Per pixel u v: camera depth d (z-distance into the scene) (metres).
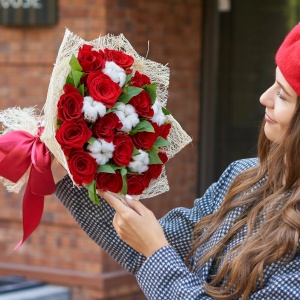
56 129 2.21
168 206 5.96
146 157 2.28
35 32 5.72
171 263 2.22
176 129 2.44
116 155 2.22
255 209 2.25
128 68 2.32
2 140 2.34
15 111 2.42
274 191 2.25
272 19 6.13
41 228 5.82
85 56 2.25
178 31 5.99
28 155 2.35
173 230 2.49
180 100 6.04
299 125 2.12
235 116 6.27
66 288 5.71
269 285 2.12
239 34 6.24
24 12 5.69
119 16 5.54
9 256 5.94
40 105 5.72
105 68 2.26
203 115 6.21
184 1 6.03
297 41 2.12
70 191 2.48
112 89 2.22
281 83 2.14
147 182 2.32
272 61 6.13
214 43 6.19
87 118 2.20
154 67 2.42
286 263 2.14
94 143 2.20
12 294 5.55
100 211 2.46
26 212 2.39
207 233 2.36
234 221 2.31
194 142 6.17
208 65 6.19
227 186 2.48
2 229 5.97
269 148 2.33
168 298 2.20
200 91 6.21
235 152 6.26
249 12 6.21
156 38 5.81
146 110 2.28
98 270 5.61
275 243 2.13
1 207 5.94
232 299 2.16
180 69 6.03
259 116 6.19
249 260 2.14
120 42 2.38
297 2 6.04
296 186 2.20
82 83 2.24
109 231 2.46
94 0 5.47
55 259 5.77
